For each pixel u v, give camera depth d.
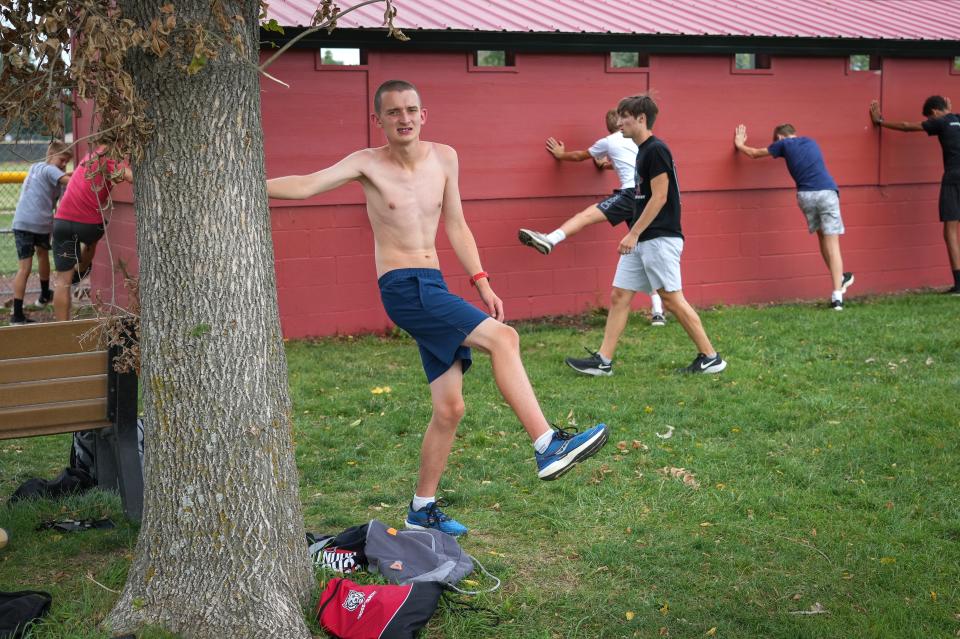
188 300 3.41
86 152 10.28
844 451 5.73
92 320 4.41
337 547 4.11
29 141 5.45
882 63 11.85
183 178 3.38
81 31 3.18
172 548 3.48
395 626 3.46
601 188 10.55
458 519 4.83
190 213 3.39
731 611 3.83
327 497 5.18
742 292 11.32
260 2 3.71
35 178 9.70
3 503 5.00
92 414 4.58
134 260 9.51
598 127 10.47
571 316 10.49
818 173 10.49
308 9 9.08
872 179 11.95
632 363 8.12
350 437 6.15
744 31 10.77
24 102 3.31
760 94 11.20
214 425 3.44
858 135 11.81
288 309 9.27
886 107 11.94
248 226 3.48
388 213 4.30
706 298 11.13
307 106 9.16
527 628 3.69
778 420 6.33
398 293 4.28
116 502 4.85
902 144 12.07
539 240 8.99
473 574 4.11
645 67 10.62
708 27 10.72
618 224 9.76
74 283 9.70
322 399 6.98
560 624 3.74
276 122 9.05
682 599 3.96
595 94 10.42
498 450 5.87
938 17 12.66
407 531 4.16
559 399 6.96
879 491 5.11
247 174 3.47
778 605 3.92
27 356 4.36
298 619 3.52
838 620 3.77
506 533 4.66
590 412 6.59
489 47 9.77
